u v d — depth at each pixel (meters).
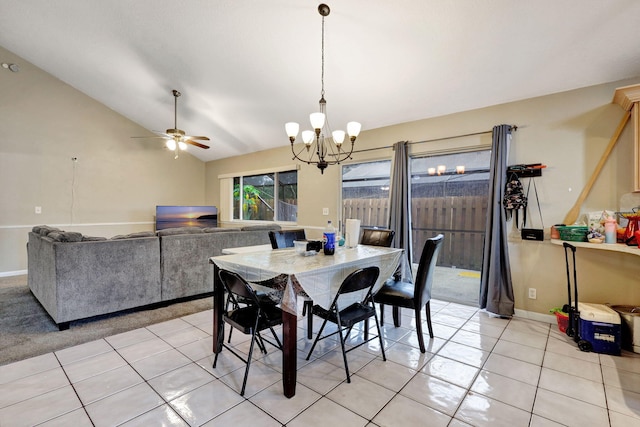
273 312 2.21
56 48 4.49
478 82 3.21
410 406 1.83
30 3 3.68
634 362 2.35
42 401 1.85
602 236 2.62
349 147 4.69
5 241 4.95
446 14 2.56
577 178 2.98
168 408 1.80
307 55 3.38
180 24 3.38
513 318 3.28
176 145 4.74
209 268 3.98
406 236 3.91
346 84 3.71
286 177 5.85
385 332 2.94
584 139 2.94
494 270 3.31
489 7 2.43
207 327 3.01
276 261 2.24
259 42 3.35
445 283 4.11
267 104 4.55
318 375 2.17
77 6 3.54
